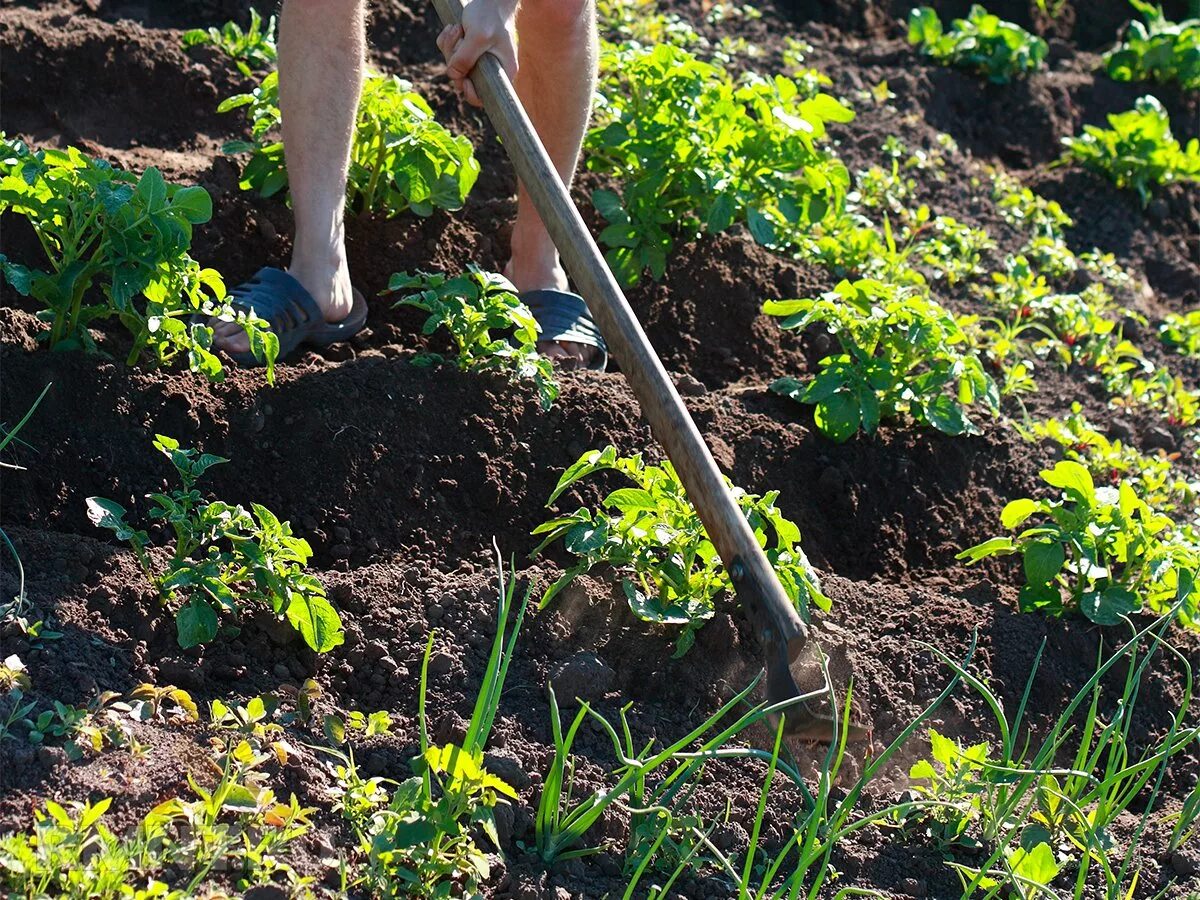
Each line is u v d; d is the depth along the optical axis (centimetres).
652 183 547
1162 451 570
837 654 389
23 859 263
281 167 514
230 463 407
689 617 377
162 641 345
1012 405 583
